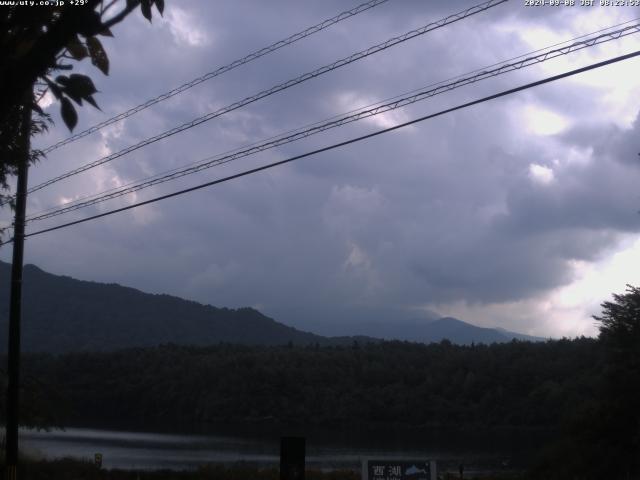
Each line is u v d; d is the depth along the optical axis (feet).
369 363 429.79
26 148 37.24
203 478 108.99
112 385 427.33
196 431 339.16
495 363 366.22
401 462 44.78
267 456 213.46
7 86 10.62
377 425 372.38
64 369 435.94
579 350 337.93
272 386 410.52
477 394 360.48
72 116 11.67
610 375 138.62
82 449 226.99
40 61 10.66
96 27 10.87
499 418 334.03
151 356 460.14
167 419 410.72
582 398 252.83
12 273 64.28
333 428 357.20
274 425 379.55
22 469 97.04
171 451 229.04
